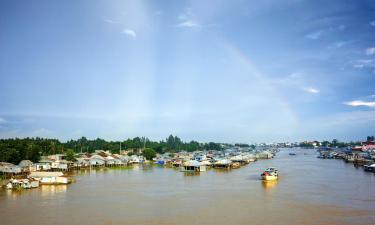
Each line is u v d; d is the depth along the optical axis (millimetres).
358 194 84188
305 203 73750
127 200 78562
